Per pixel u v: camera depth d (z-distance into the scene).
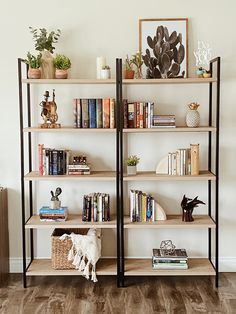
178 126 2.42
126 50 2.43
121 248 2.40
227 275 2.48
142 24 2.41
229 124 2.46
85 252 2.30
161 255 2.36
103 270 2.33
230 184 2.49
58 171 2.34
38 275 2.43
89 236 2.30
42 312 2.06
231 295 2.23
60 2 2.41
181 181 2.49
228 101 2.44
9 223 2.51
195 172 2.34
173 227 2.30
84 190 2.50
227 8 2.40
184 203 2.37
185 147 2.47
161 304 2.14
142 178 2.29
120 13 2.41
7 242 2.48
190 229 2.52
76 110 2.32
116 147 2.30
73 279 2.43
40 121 2.46
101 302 2.16
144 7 2.41
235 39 2.41
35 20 2.41
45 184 2.50
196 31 2.42
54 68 2.34
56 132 2.46
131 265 2.41
